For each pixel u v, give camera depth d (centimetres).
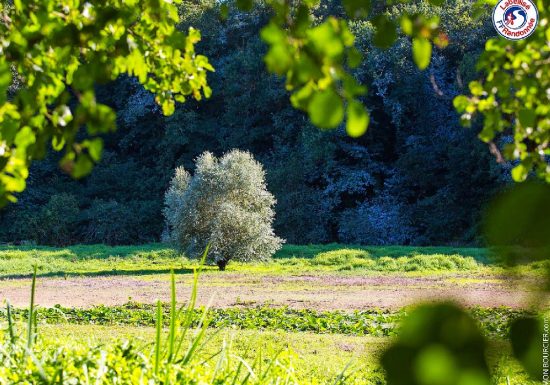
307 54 288
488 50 936
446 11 13350
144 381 995
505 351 158
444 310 159
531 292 161
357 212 13900
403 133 14362
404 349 158
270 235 8988
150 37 1067
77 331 3541
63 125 533
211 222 8569
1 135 536
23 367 1073
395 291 5756
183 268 8919
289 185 14225
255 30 16488
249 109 16112
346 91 279
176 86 1177
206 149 16362
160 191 15962
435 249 9938
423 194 14238
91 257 10188
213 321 4031
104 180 16100
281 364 1340
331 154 14388
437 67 13575
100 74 542
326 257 9075
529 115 516
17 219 14650
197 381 1058
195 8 17125
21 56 687
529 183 166
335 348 3125
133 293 5859
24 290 6197
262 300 5216
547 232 159
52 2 758
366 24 14075
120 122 17025
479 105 984
